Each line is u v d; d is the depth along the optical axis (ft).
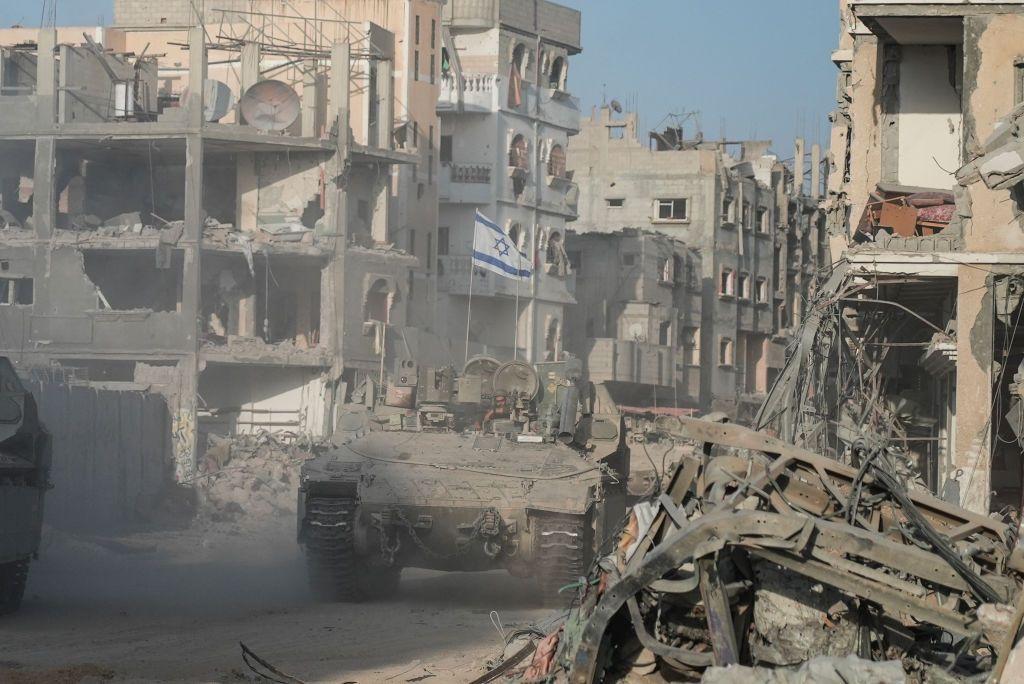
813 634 34.14
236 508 146.20
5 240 180.04
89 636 59.52
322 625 64.90
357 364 185.98
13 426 66.59
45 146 180.65
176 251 179.63
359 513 74.59
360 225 198.39
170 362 175.73
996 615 31.99
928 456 113.80
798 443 91.56
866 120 107.55
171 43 189.06
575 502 74.08
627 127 307.78
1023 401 85.15
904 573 34.40
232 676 49.08
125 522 135.23
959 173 90.99
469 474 76.69
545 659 41.50
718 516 32.96
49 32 182.09
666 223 304.09
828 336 101.71
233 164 195.52
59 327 177.06
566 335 274.57
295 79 203.72
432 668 51.39
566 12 258.57
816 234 352.90
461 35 243.60
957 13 94.58
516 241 244.63
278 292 193.36
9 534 63.93
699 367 298.97
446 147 242.17
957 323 92.68
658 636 35.70
